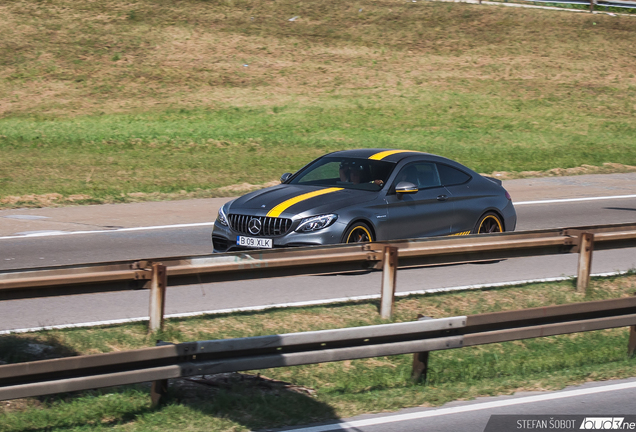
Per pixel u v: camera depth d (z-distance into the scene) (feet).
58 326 50.39
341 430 37.47
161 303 49.24
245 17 266.36
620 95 222.89
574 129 192.44
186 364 37.58
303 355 39.88
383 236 67.05
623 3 294.05
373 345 41.63
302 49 245.24
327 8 280.10
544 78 233.35
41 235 87.10
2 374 33.76
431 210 71.00
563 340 55.31
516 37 263.49
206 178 130.82
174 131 172.04
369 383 45.29
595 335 56.75
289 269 52.08
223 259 50.29
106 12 260.42
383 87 219.41
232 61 231.71
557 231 63.57
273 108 197.77
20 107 193.06
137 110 192.85
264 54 238.89
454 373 47.26
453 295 61.93
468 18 277.64
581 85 229.04
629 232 66.85
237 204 67.00
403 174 71.10
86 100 199.82
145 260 48.98
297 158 152.66
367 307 58.08
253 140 167.12
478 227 75.56
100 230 90.99
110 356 35.60
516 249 61.00
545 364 49.65
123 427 36.99
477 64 241.35
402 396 42.37
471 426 38.50
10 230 89.76
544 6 292.40
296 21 266.98
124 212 103.76
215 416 38.52
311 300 59.57
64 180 124.88
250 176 133.80
